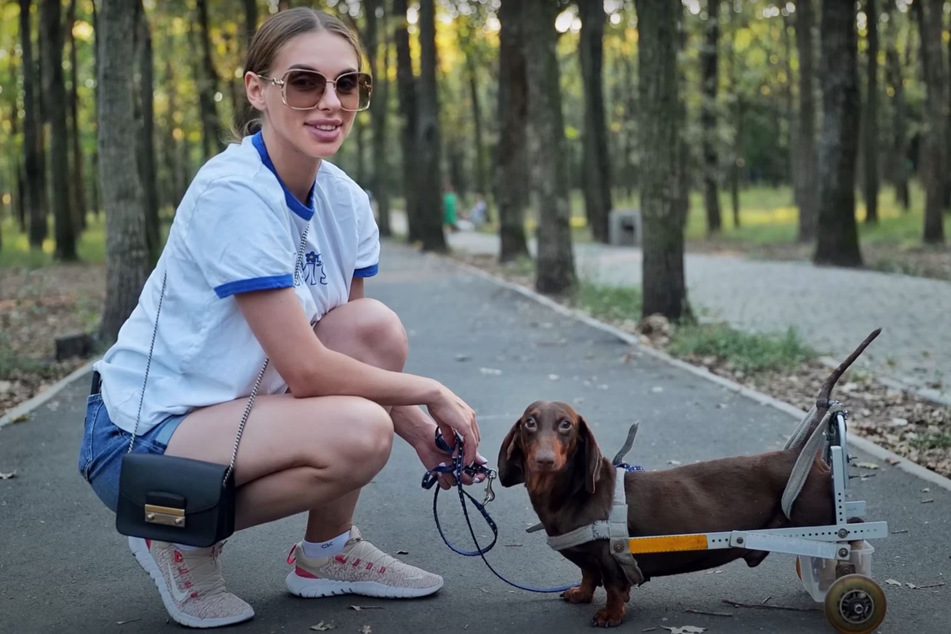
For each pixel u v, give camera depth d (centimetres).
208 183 319
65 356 989
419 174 2606
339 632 354
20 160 3762
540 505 346
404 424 372
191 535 315
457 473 350
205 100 2355
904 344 1009
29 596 395
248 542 454
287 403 327
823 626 354
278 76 322
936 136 2361
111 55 1027
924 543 440
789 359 901
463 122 5225
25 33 2519
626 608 373
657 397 771
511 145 2125
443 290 1630
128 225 1038
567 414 332
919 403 738
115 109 1032
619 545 337
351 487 331
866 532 343
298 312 321
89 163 4712
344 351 359
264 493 328
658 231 1110
